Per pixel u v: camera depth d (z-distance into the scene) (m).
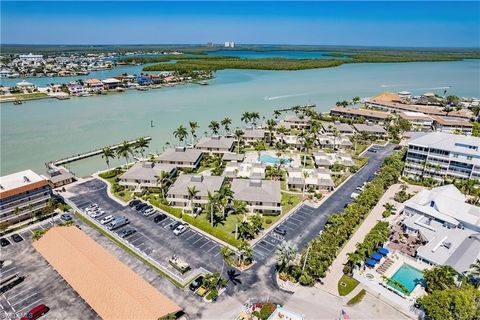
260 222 90.62
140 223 96.19
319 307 67.50
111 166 140.88
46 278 73.81
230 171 125.94
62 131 187.50
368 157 155.00
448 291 63.19
